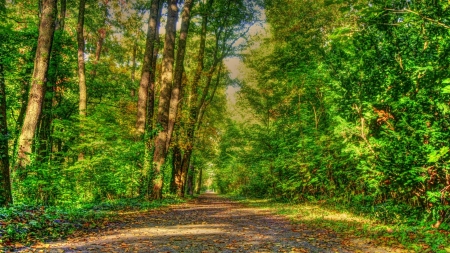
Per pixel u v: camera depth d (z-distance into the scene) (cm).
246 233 847
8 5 1731
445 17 621
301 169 1778
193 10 2602
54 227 798
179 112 2583
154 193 1866
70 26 2408
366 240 741
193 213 1410
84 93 1961
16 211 830
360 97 894
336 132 1009
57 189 1189
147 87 1955
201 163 4003
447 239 672
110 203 1441
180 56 2206
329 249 652
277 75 2086
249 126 2684
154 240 720
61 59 1756
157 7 2003
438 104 744
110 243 678
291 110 2181
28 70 1645
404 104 837
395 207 959
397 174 828
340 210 1389
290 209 1566
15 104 1703
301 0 1872
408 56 834
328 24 1717
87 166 1481
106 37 2922
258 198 3020
